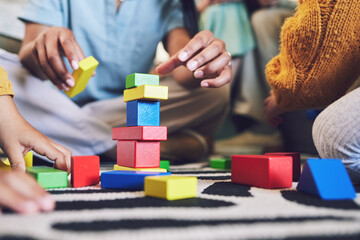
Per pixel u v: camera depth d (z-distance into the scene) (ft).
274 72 3.41
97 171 2.78
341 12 2.62
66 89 4.40
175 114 5.75
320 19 2.68
